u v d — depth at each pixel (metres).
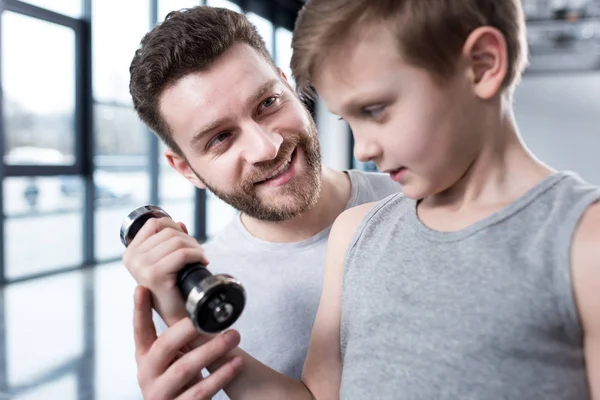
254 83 0.83
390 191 1.07
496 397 0.47
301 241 0.96
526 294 0.47
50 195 5.19
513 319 0.47
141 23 4.83
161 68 0.84
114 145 4.84
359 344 0.58
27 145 3.98
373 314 0.58
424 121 0.47
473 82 0.48
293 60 0.53
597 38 5.57
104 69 4.61
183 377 0.60
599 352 0.45
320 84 0.52
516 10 0.50
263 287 0.94
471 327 0.49
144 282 0.63
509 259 0.49
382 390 0.54
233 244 1.02
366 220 0.67
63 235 5.13
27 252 4.53
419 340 0.52
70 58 4.30
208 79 0.82
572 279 0.45
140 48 0.93
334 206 1.00
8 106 3.81
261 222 0.98
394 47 0.46
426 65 0.46
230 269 0.98
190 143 0.87
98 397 2.07
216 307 0.57
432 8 0.45
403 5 0.46
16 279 3.85
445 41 0.46
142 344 0.65
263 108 0.85
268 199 0.88
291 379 0.70
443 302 0.52
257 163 0.84
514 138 0.53
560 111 6.08
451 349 0.50
